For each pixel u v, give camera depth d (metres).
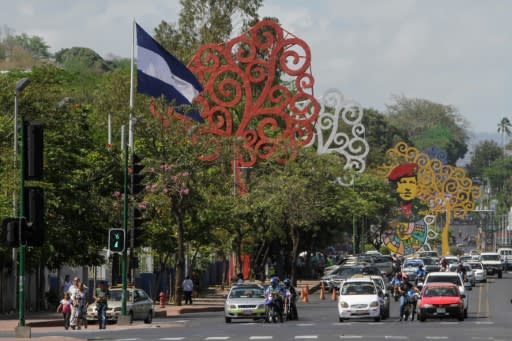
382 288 96.62
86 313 81.88
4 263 98.81
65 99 108.38
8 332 72.25
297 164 149.50
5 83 104.88
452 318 93.00
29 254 96.38
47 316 94.25
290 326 80.81
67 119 105.56
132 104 115.56
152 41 115.94
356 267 146.50
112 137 146.38
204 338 64.94
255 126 165.50
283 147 147.25
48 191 96.44
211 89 145.88
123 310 82.62
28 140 61.12
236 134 146.50
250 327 79.31
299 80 147.25
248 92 146.50
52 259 103.69
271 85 154.38
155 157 110.56
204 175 114.06
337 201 169.75
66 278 100.38
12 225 60.91
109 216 104.88
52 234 97.75
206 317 97.56
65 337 65.62
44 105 104.44
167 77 116.44
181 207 110.50
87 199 102.94
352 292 90.56
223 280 167.12
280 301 88.56
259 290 90.56
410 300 91.81
